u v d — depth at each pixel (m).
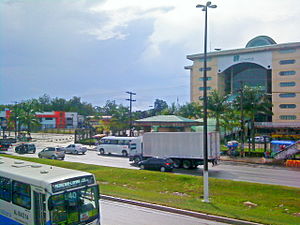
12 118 90.50
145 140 34.91
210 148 31.25
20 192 10.09
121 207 15.88
